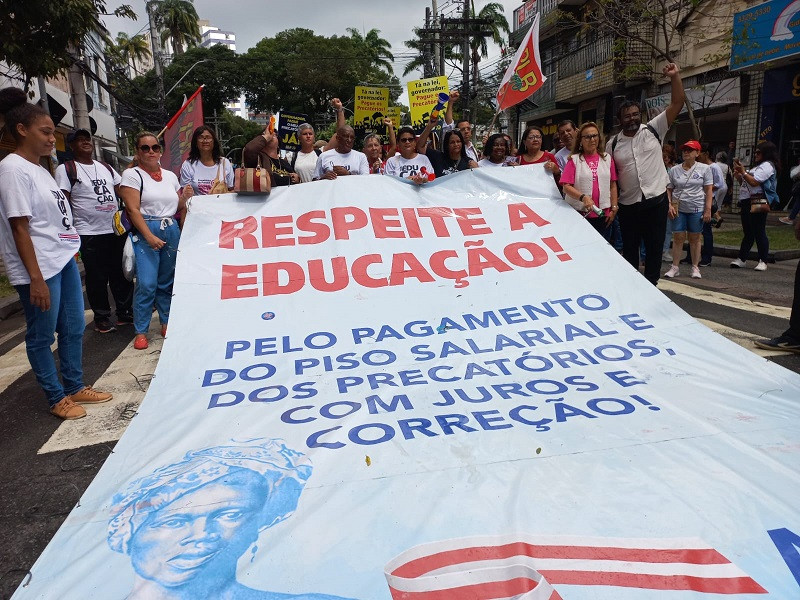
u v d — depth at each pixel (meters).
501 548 1.88
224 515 2.10
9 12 7.23
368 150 6.69
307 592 1.74
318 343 3.63
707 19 16.14
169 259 5.36
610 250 4.45
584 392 3.03
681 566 1.79
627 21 13.62
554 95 25.42
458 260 4.41
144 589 1.76
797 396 2.90
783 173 14.66
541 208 4.87
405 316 3.89
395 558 1.86
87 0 7.88
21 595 1.76
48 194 3.58
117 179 6.00
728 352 3.42
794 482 2.17
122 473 2.42
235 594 1.74
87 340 5.62
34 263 3.41
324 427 2.75
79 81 12.36
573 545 1.89
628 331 3.72
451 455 2.47
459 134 6.32
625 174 5.36
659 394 2.97
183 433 2.73
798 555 1.82
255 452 2.54
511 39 28.42
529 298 4.07
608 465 2.34
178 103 45.50
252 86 49.12
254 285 4.12
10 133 3.49
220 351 3.54
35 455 3.25
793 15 12.31
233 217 4.59
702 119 17.48
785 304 6.02
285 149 10.86
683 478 2.22
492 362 3.41
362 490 2.24
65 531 2.05
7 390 4.40
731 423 2.64
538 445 2.52
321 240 4.47
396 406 2.95
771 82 14.36
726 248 10.02
